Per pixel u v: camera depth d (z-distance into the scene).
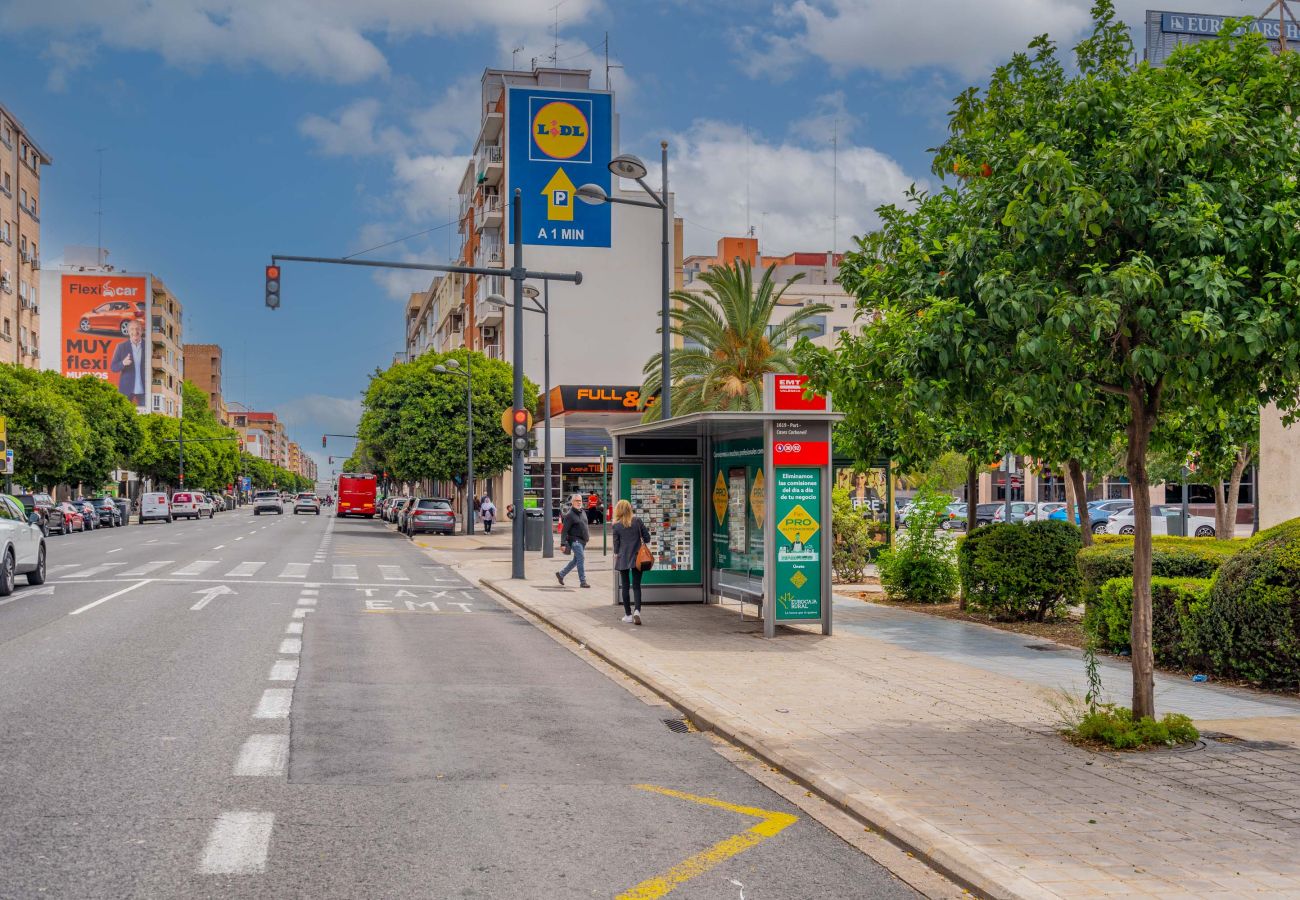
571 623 15.28
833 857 5.38
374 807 5.96
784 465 13.91
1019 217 7.03
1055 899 4.64
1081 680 10.48
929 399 7.34
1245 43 7.81
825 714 8.75
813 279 87.69
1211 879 4.89
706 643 13.20
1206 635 10.44
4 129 71.56
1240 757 7.24
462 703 9.23
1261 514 15.22
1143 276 6.54
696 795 6.48
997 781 6.61
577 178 67.44
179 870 4.87
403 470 53.31
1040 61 8.45
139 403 108.31
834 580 21.97
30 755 6.96
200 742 7.42
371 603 18.36
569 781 6.70
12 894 4.52
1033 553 14.71
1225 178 7.14
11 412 54.44
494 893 4.70
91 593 18.56
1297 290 6.52
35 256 79.31
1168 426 9.03
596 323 67.50
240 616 15.45
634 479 17.75
